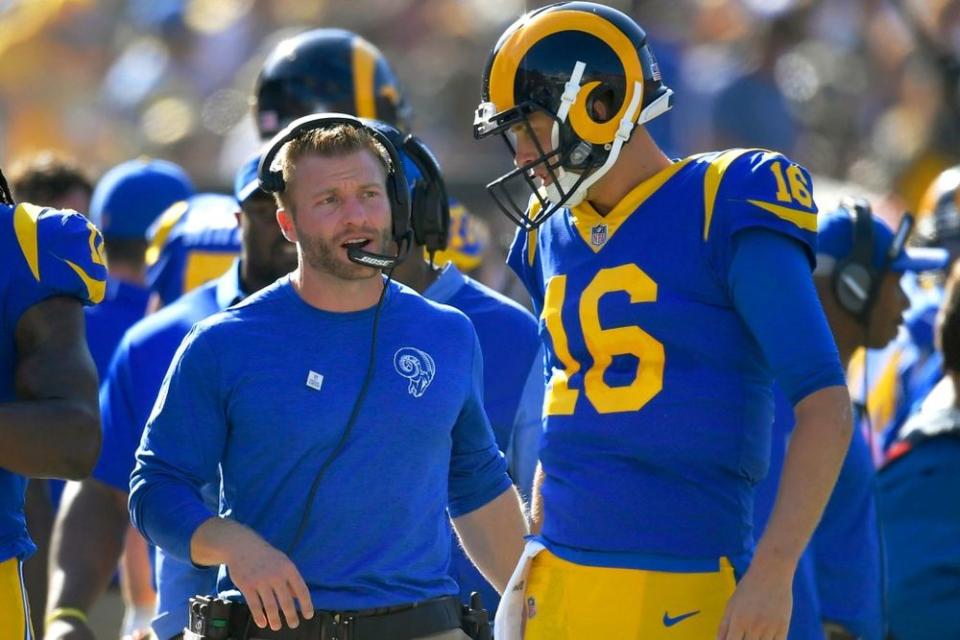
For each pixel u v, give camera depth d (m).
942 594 16.95
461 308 15.44
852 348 17.34
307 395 12.42
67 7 43.44
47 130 42.94
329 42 19.31
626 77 12.34
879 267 17.27
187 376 12.49
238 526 12.13
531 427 15.36
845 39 37.47
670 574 12.04
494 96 12.51
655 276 12.15
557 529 12.52
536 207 13.35
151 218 23.44
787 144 36.34
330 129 12.71
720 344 12.04
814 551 15.57
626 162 12.53
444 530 13.03
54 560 16.95
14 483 12.30
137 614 18.27
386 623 12.46
